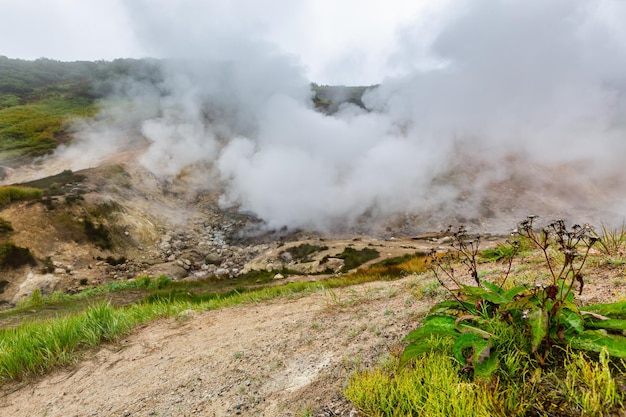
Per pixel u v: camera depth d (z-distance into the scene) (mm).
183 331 6945
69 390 4957
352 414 2576
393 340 3689
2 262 24141
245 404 3336
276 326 5754
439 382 2334
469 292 3154
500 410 2004
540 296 2537
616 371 2092
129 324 7574
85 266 27750
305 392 3197
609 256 4445
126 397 4246
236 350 4926
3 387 5406
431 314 3365
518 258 5906
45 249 26984
